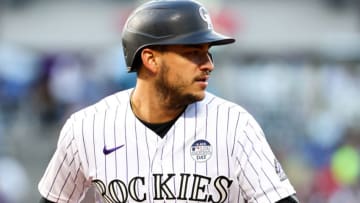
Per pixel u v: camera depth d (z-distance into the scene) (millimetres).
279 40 54812
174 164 11625
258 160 11445
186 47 11453
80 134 12031
